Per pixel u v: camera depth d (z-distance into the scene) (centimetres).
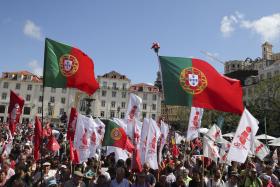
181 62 844
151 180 1020
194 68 841
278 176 1323
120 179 827
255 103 5450
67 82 909
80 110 10288
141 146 1080
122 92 11012
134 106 1413
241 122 964
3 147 1398
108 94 10919
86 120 1191
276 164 1570
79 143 1158
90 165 1122
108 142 1243
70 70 916
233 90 847
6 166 964
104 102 10819
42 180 876
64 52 917
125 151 1259
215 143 1585
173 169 1156
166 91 825
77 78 923
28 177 903
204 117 6166
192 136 1334
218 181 952
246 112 973
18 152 1502
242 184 1006
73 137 1220
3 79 10400
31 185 880
